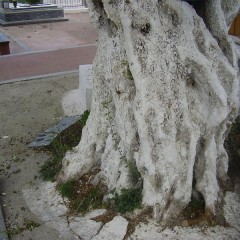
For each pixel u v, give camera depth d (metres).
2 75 9.20
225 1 3.72
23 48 12.10
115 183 3.94
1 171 4.89
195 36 3.34
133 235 3.54
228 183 4.04
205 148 3.62
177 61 3.32
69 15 18.78
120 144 3.90
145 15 3.21
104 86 3.93
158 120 3.35
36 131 6.07
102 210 3.88
